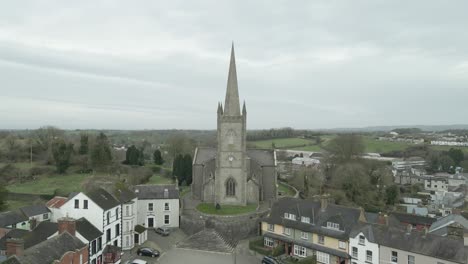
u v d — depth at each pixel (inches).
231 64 3029.0
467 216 2785.4
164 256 2208.4
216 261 2145.7
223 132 2994.6
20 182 4195.4
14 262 1334.9
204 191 3110.2
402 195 4638.3
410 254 1802.4
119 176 4259.4
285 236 2352.4
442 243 1748.3
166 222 2755.9
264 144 7790.4
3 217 2213.3
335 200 3417.8
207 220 2605.8
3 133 6643.7
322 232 2171.5
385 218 2186.3
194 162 3336.6
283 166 5610.2
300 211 2369.6
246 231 2618.1
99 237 1959.9
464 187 5022.1
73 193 2178.9
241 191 2994.6
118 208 2208.4
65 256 1546.5
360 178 3602.4
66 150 4744.1
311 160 6240.2
